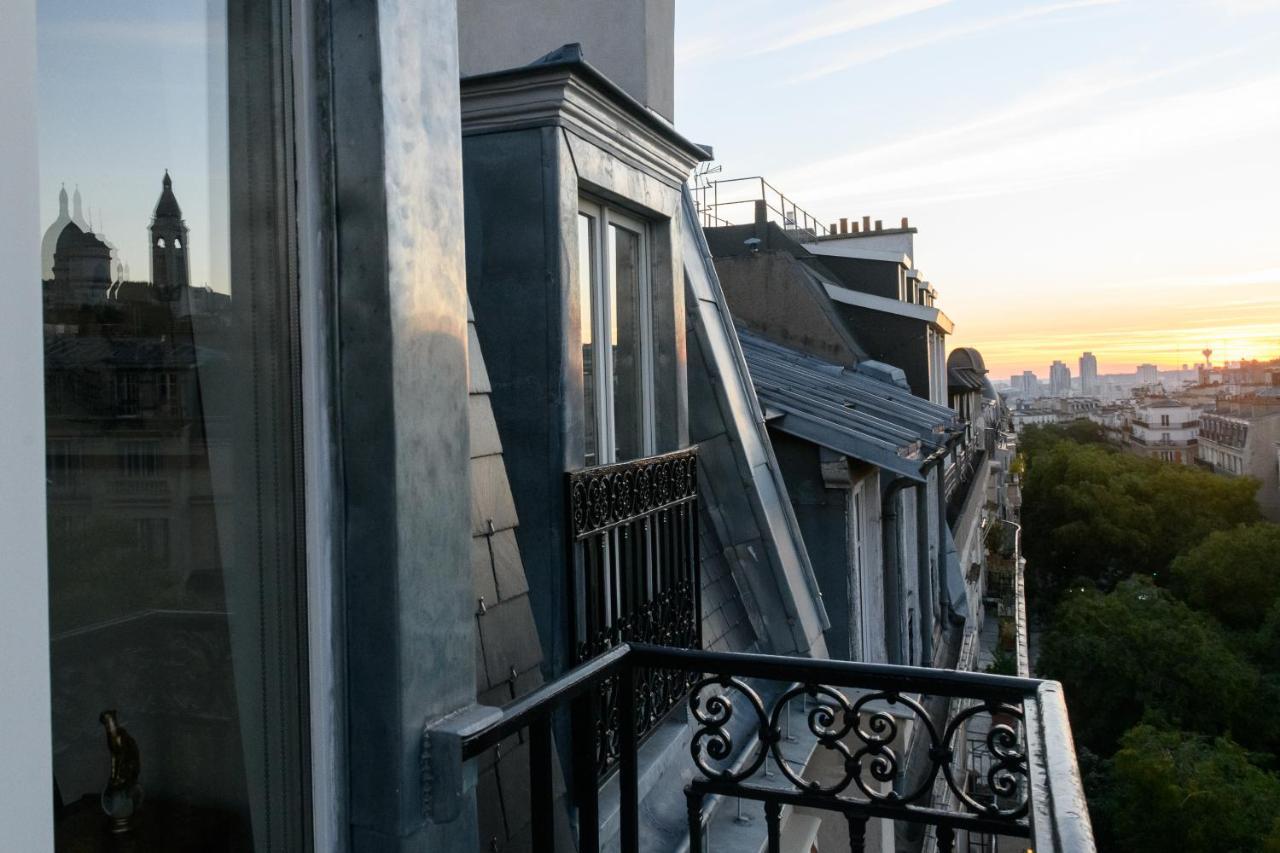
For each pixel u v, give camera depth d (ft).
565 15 14.47
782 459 25.70
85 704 4.51
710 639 15.79
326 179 6.07
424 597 6.20
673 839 12.12
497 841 8.28
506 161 11.25
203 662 5.16
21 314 3.95
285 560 5.77
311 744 5.94
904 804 8.14
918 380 52.44
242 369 5.49
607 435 13.37
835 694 8.34
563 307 11.12
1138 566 206.80
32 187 4.01
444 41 6.74
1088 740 123.75
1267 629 142.61
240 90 5.56
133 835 4.73
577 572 11.12
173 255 5.06
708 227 53.93
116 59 4.76
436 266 6.48
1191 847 90.22
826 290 53.21
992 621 102.53
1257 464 295.89
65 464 4.43
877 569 32.14
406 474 6.04
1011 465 239.09
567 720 10.94
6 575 3.85
